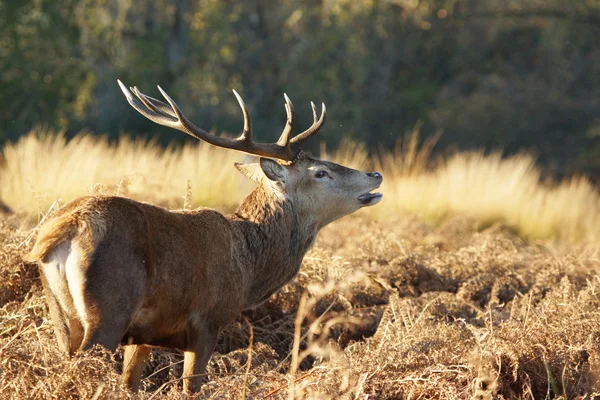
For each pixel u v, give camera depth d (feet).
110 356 38.96
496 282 65.16
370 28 243.60
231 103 228.63
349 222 95.71
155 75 211.82
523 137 254.88
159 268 42.68
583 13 254.06
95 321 39.78
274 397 42.47
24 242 54.85
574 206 121.90
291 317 58.70
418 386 43.60
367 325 59.16
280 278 52.54
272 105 234.38
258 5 243.60
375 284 65.87
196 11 221.66
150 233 42.57
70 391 38.78
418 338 48.39
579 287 68.18
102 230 40.45
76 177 98.63
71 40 191.21
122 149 118.32
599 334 49.11
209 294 45.93
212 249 46.50
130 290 40.81
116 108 197.47
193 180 107.34
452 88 266.36
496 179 124.06
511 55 278.05
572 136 256.73
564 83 273.33
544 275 68.69
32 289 53.26
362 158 137.39
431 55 265.95
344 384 42.22
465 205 116.98
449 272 68.80
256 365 51.49
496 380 43.37
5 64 179.83
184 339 45.75
